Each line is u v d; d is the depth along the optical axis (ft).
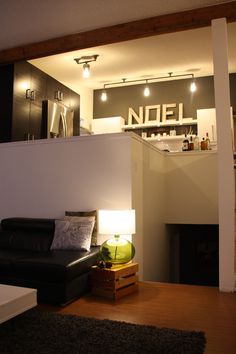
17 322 8.50
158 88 24.20
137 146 13.89
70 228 12.67
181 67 21.02
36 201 14.99
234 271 11.73
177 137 22.61
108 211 11.68
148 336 7.64
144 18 13.89
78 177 14.12
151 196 15.62
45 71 21.11
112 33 14.49
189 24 13.15
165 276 17.76
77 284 10.69
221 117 12.29
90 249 12.41
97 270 11.07
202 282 20.90
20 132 17.10
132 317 9.09
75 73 21.65
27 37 15.62
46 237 13.17
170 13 13.44
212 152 17.20
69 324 8.35
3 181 15.89
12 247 13.39
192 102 23.25
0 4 13.01
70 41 15.29
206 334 7.96
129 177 13.05
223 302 10.41
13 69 16.85
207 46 17.60
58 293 10.06
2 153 16.03
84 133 24.71
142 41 16.84
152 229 15.67
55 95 20.42
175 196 17.79
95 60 19.40
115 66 20.63
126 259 11.55
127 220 11.55
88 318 8.82
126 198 13.05
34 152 15.26
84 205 13.88
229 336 7.85
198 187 17.37
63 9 13.29
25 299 7.63
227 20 12.71
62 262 10.33
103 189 13.53
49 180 14.79
